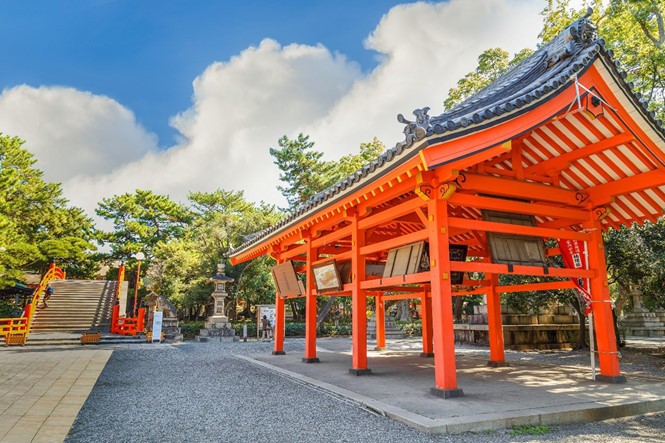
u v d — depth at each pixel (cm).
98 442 484
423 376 919
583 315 1614
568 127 789
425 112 590
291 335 2566
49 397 727
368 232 1004
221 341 2156
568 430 537
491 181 745
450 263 685
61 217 3462
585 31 724
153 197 4575
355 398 675
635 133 713
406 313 3212
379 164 675
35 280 3297
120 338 1998
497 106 621
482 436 500
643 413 628
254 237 1467
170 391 784
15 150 3253
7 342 1711
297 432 516
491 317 1116
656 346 1725
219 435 507
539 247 809
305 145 3447
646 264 1255
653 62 1379
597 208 859
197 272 2759
